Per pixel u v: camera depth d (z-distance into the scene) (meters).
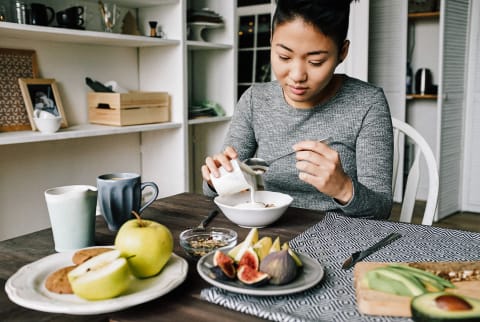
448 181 3.55
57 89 2.11
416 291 0.59
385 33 3.79
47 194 0.83
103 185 0.93
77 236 0.83
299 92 1.06
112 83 2.31
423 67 3.99
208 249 0.81
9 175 2.05
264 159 1.38
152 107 2.37
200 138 3.06
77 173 2.35
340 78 1.32
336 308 0.60
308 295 0.64
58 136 1.88
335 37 0.99
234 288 0.61
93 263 0.63
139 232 0.66
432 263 0.68
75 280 0.58
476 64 3.54
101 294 0.58
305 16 0.96
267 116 1.38
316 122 1.31
